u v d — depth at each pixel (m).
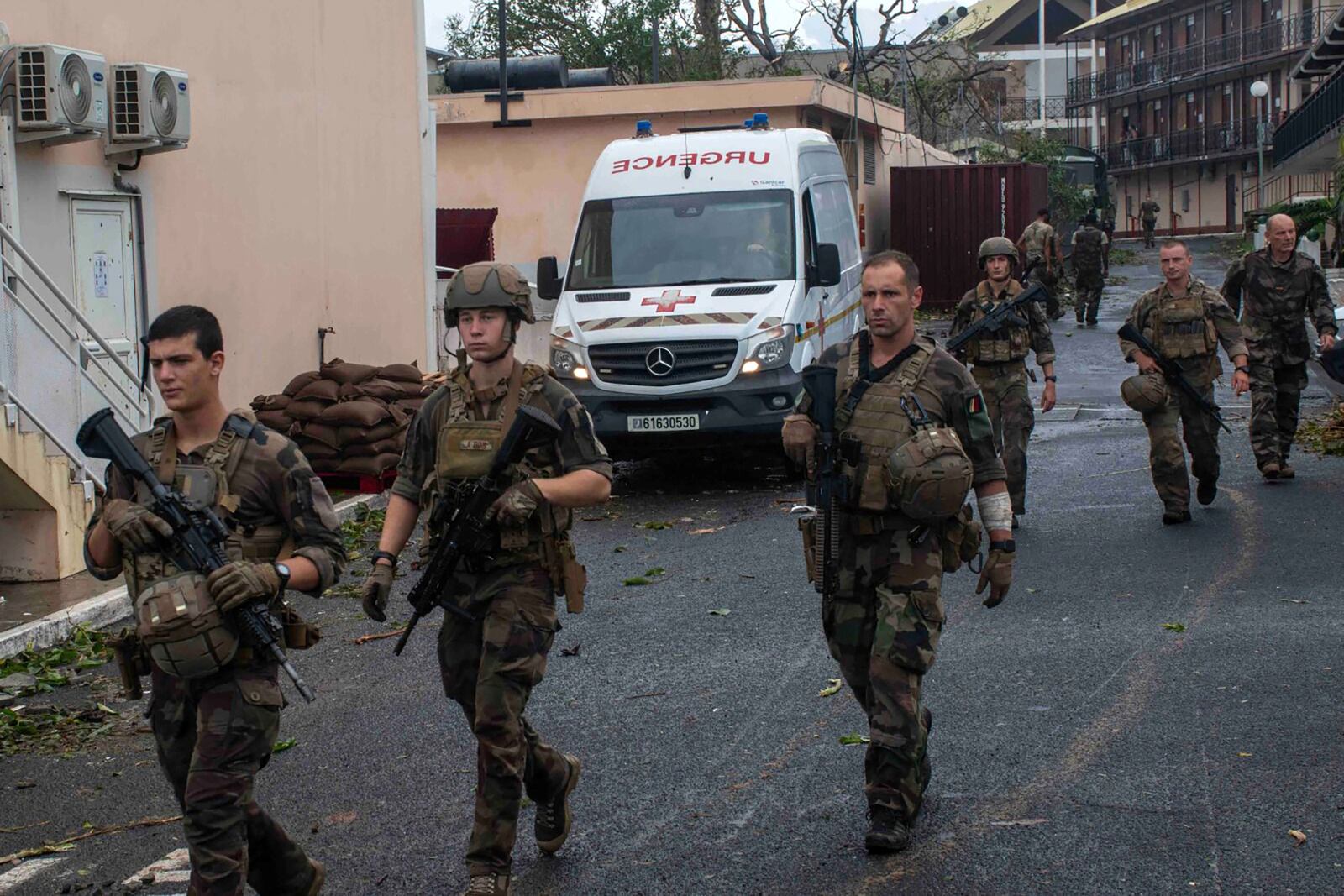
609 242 13.27
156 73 11.14
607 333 12.21
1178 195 73.38
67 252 10.91
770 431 12.13
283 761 6.07
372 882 4.78
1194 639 7.17
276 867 4.25
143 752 6.35
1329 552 8.89
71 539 9.23
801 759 5.73
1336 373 12.34
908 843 4.84
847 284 14.59
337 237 14.98
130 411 10.13
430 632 8.12
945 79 47.91
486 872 4.31
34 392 9.12
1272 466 11.47
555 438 4.50
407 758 6.02
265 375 13.68
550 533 4.48
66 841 5.33
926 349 4.92
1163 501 9.98
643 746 5.99
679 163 13.62
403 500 4.63
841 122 26.72
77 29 10.98
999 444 9.94
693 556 9.82
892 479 4.68
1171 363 9.98
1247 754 5.55
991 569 4.93
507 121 23.00
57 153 10.77
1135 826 4.91
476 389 4.54
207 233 12.70
